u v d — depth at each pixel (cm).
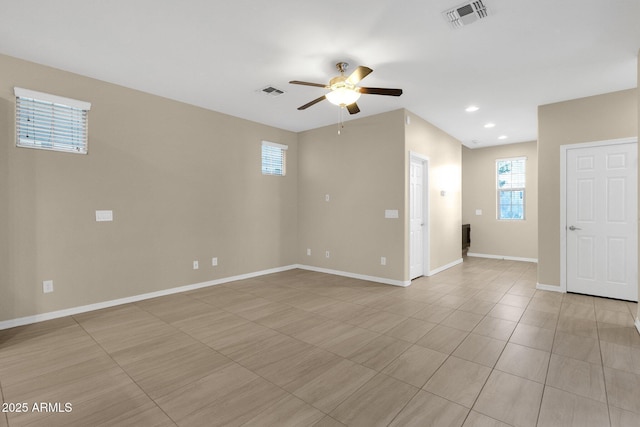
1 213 313
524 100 440
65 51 308
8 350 269
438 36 280
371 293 443
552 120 448
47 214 340
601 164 416
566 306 383
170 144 438
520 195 724
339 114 508
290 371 234
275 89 405
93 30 272
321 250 586
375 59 323
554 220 449
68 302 354
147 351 267
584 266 430
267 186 570
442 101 445
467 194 792
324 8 242
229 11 246
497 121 545
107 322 333
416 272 532
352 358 254
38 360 252
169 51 309
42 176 336
